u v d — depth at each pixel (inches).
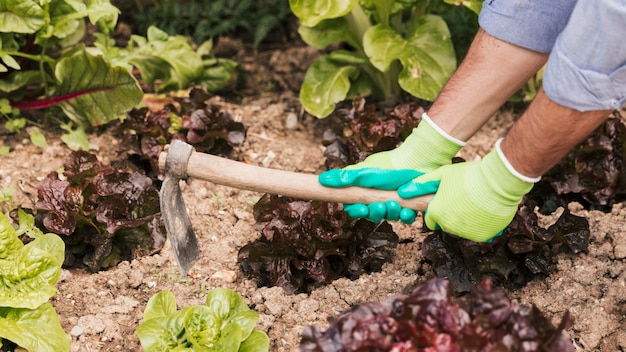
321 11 110.4
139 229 103.4
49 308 93.6
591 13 77.8
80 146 116.1
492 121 122.0
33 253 94.7
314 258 100.0
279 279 99.6
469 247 97.9
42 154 116.0
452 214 89.0
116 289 100.6
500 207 87.5
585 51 78.6
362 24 121.2
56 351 91.8
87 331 95.3
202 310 92.4
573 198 109.5
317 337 81.7
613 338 96.3
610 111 81.4
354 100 114.8
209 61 125.5
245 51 137.4
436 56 117.6
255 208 101.7
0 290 93.5
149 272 102.3
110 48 117.6
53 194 102.3
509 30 87.7
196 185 112.5
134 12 141.9
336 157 112.7
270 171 90.8
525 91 123.1
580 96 79.4
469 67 90.3
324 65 122.6
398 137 112.1
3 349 93.8
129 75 114.0
